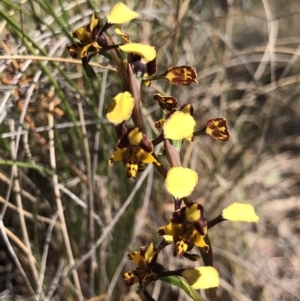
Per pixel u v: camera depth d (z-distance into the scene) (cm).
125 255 29
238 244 35
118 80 31
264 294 32
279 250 37
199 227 12
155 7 35
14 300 27
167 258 31
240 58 38
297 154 43
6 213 30
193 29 37
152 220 32
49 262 30
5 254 29
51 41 30
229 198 35
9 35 29
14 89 28
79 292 27
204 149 37
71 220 30
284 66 45
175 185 12
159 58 34
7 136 26
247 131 41
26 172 30
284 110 46
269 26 35
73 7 30
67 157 31
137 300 29
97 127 28
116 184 31
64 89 30
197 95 37
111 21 13
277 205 39
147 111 31
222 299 32
